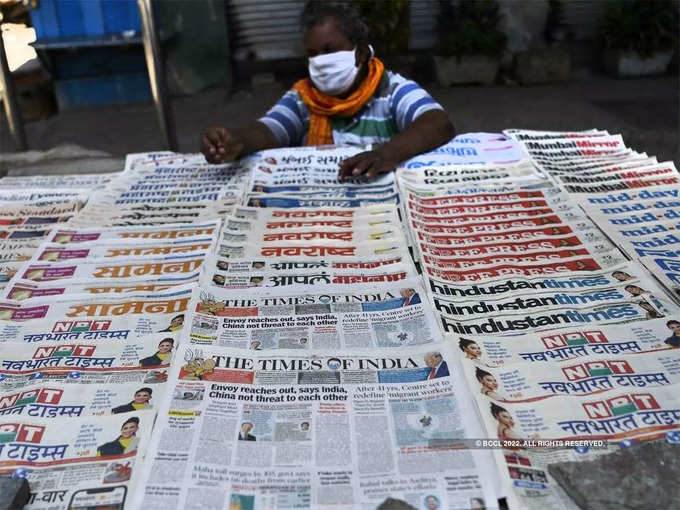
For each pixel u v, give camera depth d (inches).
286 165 99.8
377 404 48.9
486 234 76.6
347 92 107.3
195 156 108.9
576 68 249.4
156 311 63.7
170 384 51.4
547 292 63.4
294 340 57.2
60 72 219.0
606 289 63.2
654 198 83.4
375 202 87.7
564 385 50.5
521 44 245.6
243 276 68.7
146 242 78.8
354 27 102.0
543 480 42.4
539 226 78.0
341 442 45.6
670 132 113.7
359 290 64.9
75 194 97.1
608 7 238.2
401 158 96.3
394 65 237.0
